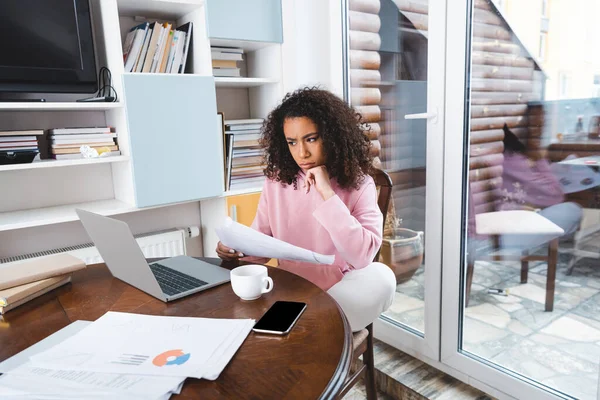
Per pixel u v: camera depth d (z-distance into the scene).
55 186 1.89
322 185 1.21
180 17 2.03
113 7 1.66
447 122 1.55
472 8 1.44
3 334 0.79
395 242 2.01
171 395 0.58
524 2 1.44
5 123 1.73
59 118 1.85
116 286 1.03
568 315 1.60
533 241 1.65
